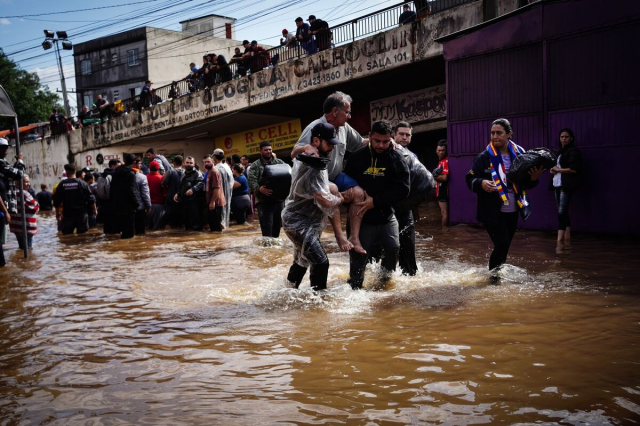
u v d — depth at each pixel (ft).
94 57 144.46
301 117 78.79
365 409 8.13
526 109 29.14
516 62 29.43
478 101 31.40
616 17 25.22
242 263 22.90
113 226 39.09
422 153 70.64
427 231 30.73
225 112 73.26
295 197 15.21
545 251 21.79
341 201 15.05
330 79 58.13
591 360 9.70
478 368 9.52
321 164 14.47
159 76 137.90
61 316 14.90
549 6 27.68
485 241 25.66
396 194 15.33
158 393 9.15
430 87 58.75
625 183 25.22
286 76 63.62
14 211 26.17
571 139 24.44
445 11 46.09
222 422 7.94
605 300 13.84
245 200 41.27
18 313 15.44
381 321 12.80
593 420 7.46
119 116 94.58
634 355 9.87
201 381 9.59
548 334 11.25
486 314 12.96
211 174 36.88
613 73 25.45
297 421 7.84
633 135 24.88
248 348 11.27
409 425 7.57
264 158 28.07
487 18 42.24
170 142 96.68
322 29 58.44
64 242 35.32
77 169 106.52
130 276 20.93
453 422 7.58
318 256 15.37
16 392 9.46
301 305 14.65
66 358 11.22
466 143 32.17
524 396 8.31
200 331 12.75
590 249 21.85
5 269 24.23
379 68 52.54
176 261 24.43
